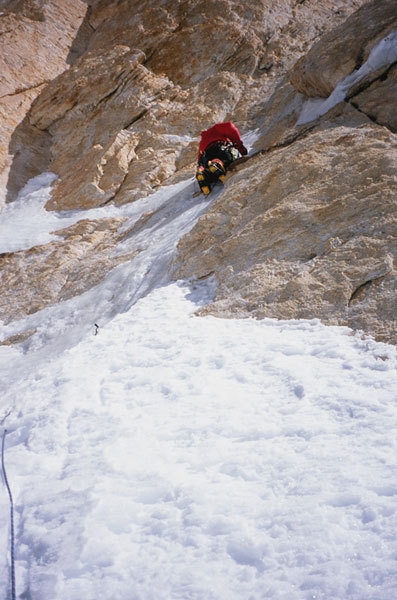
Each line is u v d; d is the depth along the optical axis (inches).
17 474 106.5
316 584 67.7
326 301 158.6
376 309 147.5
